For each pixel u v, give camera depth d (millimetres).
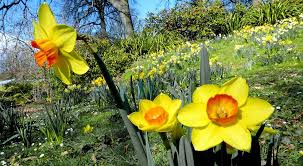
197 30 16828
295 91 5375
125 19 24453
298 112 4371
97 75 14234
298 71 7020
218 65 8492
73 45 1121
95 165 3643
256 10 16609
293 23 11383
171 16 17438
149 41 17344
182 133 1148
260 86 6258
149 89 5918
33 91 12789
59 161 4035
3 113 6004
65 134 5238
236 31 14469
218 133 959
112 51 15836
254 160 1147
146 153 1224
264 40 9398
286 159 3086
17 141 5617
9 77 17672
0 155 4742
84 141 4648
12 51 15875
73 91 9625
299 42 9969
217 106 963
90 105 8047
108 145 4395
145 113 1102
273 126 3980
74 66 1172
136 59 16344
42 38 1168
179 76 7809
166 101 1135
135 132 1211
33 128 6285
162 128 1062
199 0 17516
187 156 1090
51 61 1115
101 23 29969
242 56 10289
